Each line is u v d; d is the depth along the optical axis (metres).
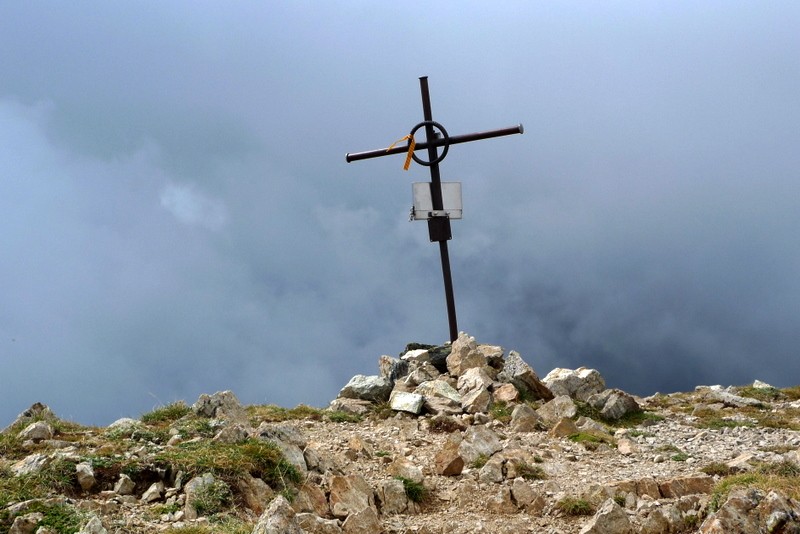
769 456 17.95
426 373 24.89
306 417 21.91
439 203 27.14
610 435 21.00
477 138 26.89
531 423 20.78
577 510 14.28
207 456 14.25
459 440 17.62
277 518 10.84
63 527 11.55
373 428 20.84
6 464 14.54
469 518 14.42
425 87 27.12
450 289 27.30
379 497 14.81
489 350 26.02
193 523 12.41
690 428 22.42
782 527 12.01
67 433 17.22
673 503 13.89
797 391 28.91
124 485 13.58
